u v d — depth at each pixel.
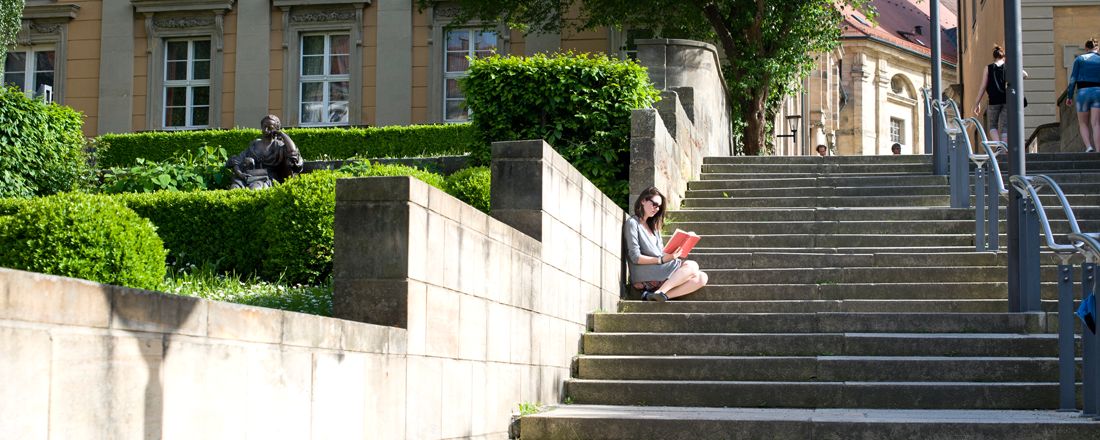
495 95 13.18
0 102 13.94
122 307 3.42
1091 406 7.29
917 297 10.20
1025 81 24.62
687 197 13.99
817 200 13.30
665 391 8.52
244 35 27.58
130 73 27.69
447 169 14.38
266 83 27.41
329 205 9.73
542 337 8.09
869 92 58.66
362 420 5.07
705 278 10.40
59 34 27.88
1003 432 6.93
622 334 9.32
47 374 3.10
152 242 7.83
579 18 23.73
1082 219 11.85
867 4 22.73
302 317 4.55
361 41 27.25
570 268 8.95
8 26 19.38
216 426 3.91
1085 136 15.36
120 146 23.28
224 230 10.70
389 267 5.62
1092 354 7.29
